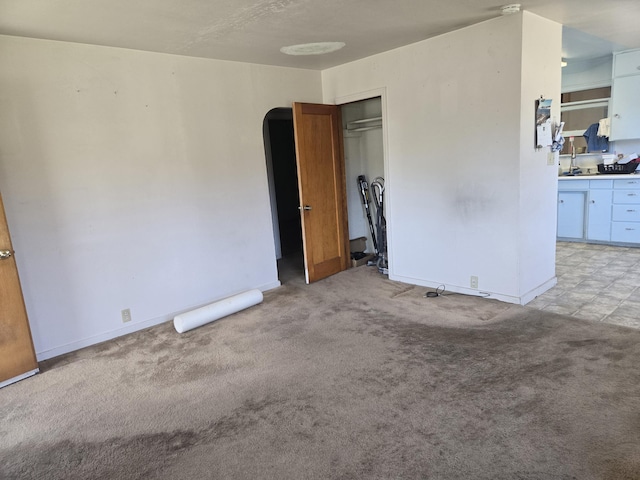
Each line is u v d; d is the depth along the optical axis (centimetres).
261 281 439
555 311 337
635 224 513
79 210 319
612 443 184
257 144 425
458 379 244
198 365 287
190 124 374
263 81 424
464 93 354
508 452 183
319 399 235
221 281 407
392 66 404
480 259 371
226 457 194
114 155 332
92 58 317
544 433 193
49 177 303
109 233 335
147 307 360
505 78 328
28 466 197
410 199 414
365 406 225
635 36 414
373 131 520
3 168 284
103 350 320
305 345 306
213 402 241
